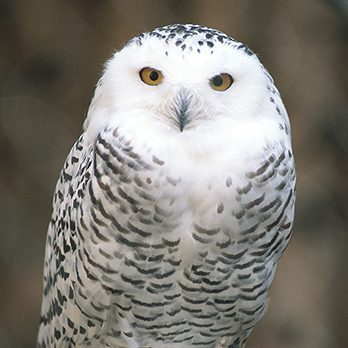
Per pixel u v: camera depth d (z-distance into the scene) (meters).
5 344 4.62
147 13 4.55
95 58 4.58
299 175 4.55
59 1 4.59
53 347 4.24
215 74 4.12
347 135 4.55
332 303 4.55
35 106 4.60
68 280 4.18
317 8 4.54
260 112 4.13
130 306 4.17
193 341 4.21
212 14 4.54
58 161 4.60
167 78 4.12
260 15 4.54
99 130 4.14
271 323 4.55
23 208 4.61
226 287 4.16
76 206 4.15
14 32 4.59
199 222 4.12
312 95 4.55
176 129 4.11
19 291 4.61
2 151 4.61
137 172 4.11
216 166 4.11
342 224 4.56
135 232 4.12
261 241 4.14
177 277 4.15
